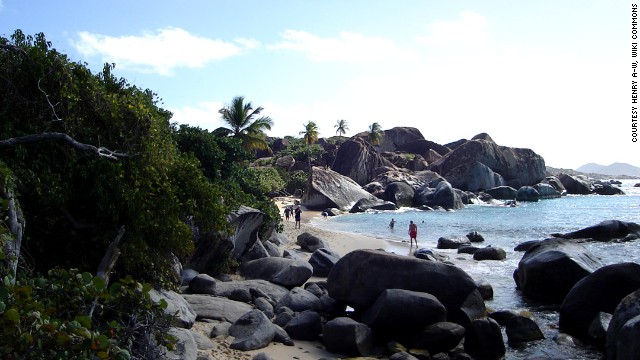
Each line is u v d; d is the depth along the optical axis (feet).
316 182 189.47
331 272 46.73
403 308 40.45
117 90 42.37
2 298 17.43
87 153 35.22
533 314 49.88
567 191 266.16
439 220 147.02
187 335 31.99
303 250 84.64
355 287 44.83
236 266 59.26
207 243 53.11
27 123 33.55
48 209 35.09
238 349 35.19
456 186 247.29
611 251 79.30
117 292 22.15
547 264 53.52
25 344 16.87
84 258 36.68
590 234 90.68
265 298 47.85
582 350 39.37
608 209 172.65
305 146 297.94
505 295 58.08
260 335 36.81
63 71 35.04
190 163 43.98
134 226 36.70
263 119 150.51
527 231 117.80
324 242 91.40
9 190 26.35
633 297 35.73
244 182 86.79
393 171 245.65
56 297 21.71
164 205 38.52
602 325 39.40
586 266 52.90
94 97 36.73
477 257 81.46
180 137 69.46
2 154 32.19
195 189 43.47
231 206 54.24
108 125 37.06
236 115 147.54
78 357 17.20
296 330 40.34
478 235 102.94
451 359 37.93
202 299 43.29
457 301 44.11
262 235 73.10
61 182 34.40
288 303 46.57
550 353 38.86
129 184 37.01
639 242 86.28
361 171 257.14
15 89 33.32
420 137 340.18
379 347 39.58
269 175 208.23
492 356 38.50
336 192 189.57
